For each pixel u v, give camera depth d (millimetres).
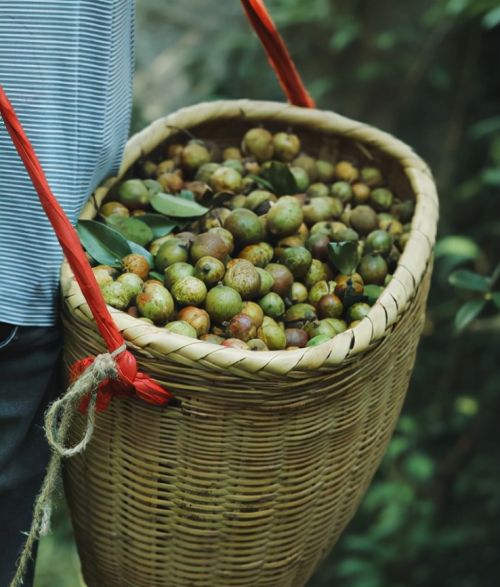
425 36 2916
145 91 3213
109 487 1348
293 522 1353
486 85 2932
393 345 1350
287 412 1232
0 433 1332
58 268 1296
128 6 1350
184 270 1371
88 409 1204
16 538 1396
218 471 1269
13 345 1299
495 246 2918
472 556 2816
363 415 1352
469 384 2955
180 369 1190
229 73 3143
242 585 1393
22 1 1239
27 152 1123
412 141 3025
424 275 1422
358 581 2752
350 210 1650
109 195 1531
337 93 3021
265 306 1412
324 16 2885
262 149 1665
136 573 1399
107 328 1170
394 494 2791
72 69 1271
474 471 2875
